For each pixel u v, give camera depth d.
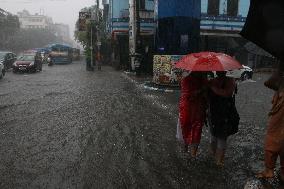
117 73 31.34
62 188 5.93
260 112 12.77
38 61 33.47
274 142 5.97
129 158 7.45
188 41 22.73
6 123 10.59
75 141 8.70
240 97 16.80
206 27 34.75
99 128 10.02
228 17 35.03
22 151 7.87
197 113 7.18
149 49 30.38
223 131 6.85
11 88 19.19
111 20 36.97
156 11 24.27
